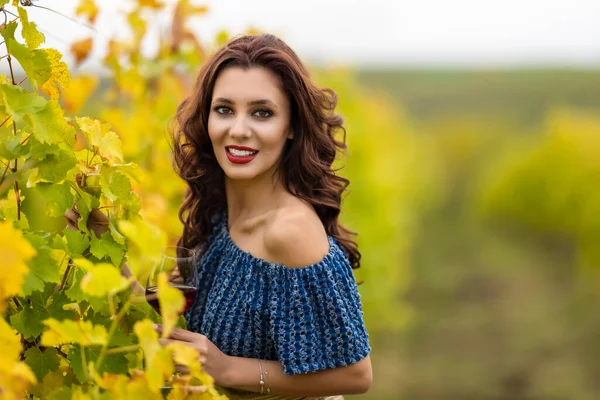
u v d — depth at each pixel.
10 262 1.39
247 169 2.38
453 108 71.50
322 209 2.56
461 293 20.06
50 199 1.90
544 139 28.59
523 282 21.36
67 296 1.89
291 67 2.38
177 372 2.17
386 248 11.62
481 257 24.70
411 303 18.75
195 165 2.62
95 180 2.11
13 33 1.86
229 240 2.49
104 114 3.86
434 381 12.79
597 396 12.38
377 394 12.00
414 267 22.64
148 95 4.14
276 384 2.31
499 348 14.91
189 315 2.56
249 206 2.49
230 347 2.40
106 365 1.89
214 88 2.43
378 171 12.60
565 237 24.56
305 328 2.29
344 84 10.03
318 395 2.36
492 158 40.84
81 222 2.01
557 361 14.03
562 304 18.25
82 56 3.41
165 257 2.19
